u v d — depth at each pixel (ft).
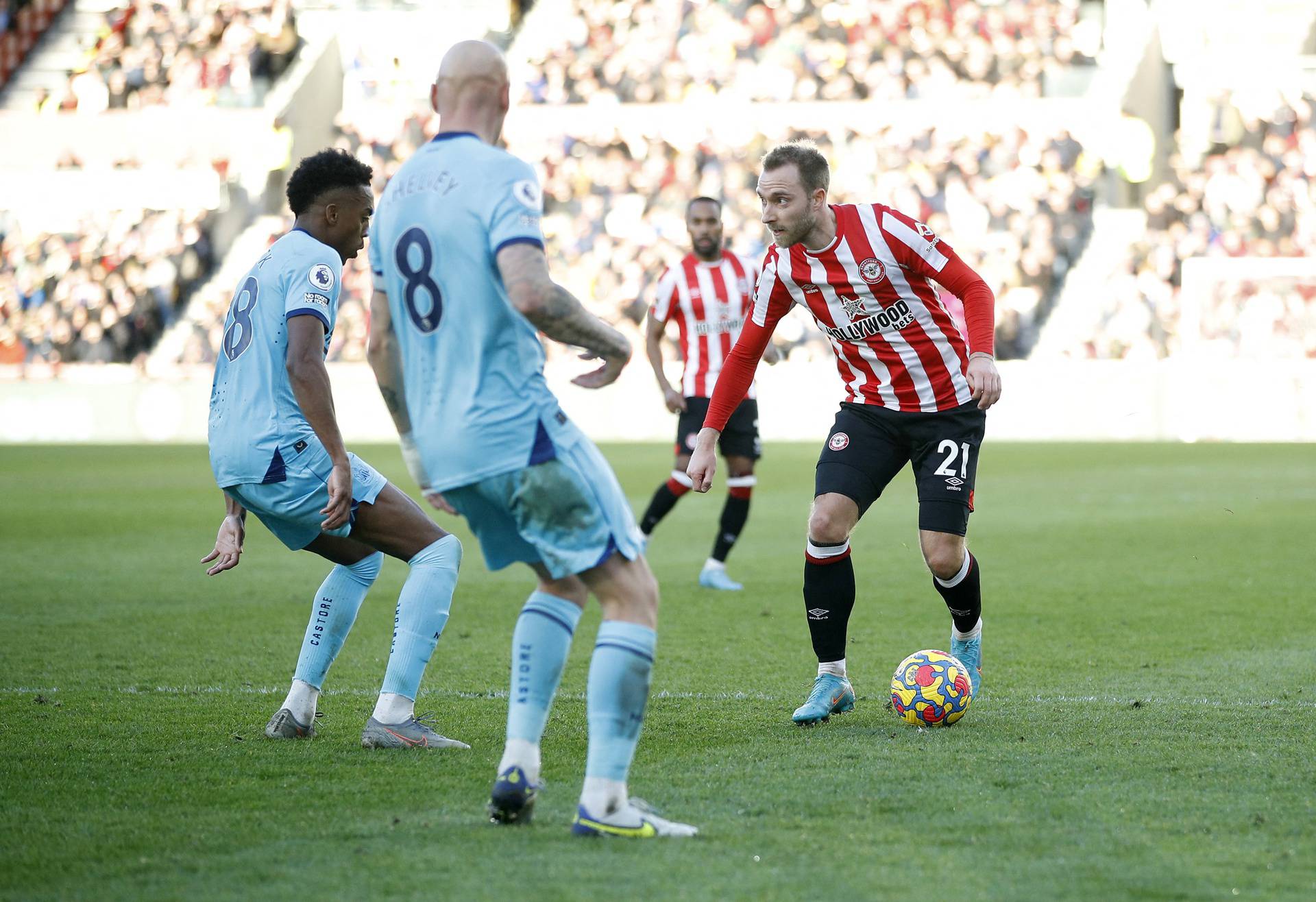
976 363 53.11
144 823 39.86
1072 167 320.50
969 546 120.16
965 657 59.06
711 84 339.57
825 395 279.49
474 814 40.65
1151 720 53.88
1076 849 36.58
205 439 289.94
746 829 38.52
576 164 328.70
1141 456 225.97
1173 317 294.87
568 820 39.91
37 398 298.76
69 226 330.54
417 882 34.06
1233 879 34.17
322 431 48.70
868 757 47.62
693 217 106.63
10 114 336.49
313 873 34.94
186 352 307.99
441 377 37.11
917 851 36.37
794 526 144.77
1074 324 296.51
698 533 139.13
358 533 51.21
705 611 88.48
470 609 89.40
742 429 98.43
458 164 37.29
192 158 332.80
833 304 56.18
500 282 36.76
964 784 43.55
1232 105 327.47
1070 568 105.60
